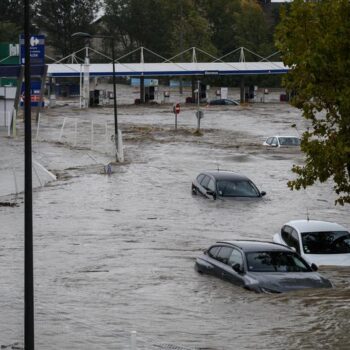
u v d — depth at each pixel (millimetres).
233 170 107312
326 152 47562
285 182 97062
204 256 51219
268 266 46031
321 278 45562
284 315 39344
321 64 45531
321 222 55969
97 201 83750
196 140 149875
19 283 48906
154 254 57688
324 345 33969
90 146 136250
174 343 34594
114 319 39656
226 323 38250
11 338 36219
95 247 60594
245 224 71188
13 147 131375
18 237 64875
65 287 47531
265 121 198375
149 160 118125
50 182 97062
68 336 36312
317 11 47250
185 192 89500
